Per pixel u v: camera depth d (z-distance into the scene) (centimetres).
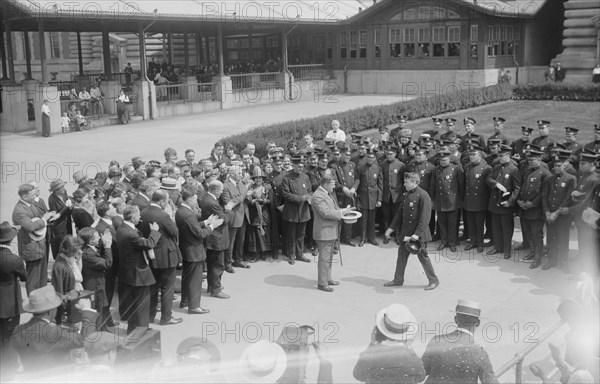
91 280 994
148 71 4334
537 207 1314
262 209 1382
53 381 652
